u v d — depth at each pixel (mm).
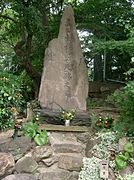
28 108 5594
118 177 4320
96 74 8812
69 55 5602
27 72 8258
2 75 5551
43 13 7723
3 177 4223
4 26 8297
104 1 6828
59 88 5512
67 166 4484
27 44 8031
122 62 7895
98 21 7277
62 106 5457
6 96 5070
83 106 5547
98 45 5441
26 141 4539
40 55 8320
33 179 4309
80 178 4414
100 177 4348
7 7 7184
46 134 4770
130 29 5418
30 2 7117
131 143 4664
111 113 5922
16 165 4352
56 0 8055
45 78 5527
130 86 4309
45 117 5230
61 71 5559
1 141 4523
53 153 4613
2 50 9297
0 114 4883
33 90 8414
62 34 5633
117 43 4977
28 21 7000
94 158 4598
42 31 7379
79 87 5570
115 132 4898
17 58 8164
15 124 4703
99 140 4801
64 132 5055
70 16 5684
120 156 4465
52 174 4398
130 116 4746
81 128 5102
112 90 7793
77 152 4738
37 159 4457
